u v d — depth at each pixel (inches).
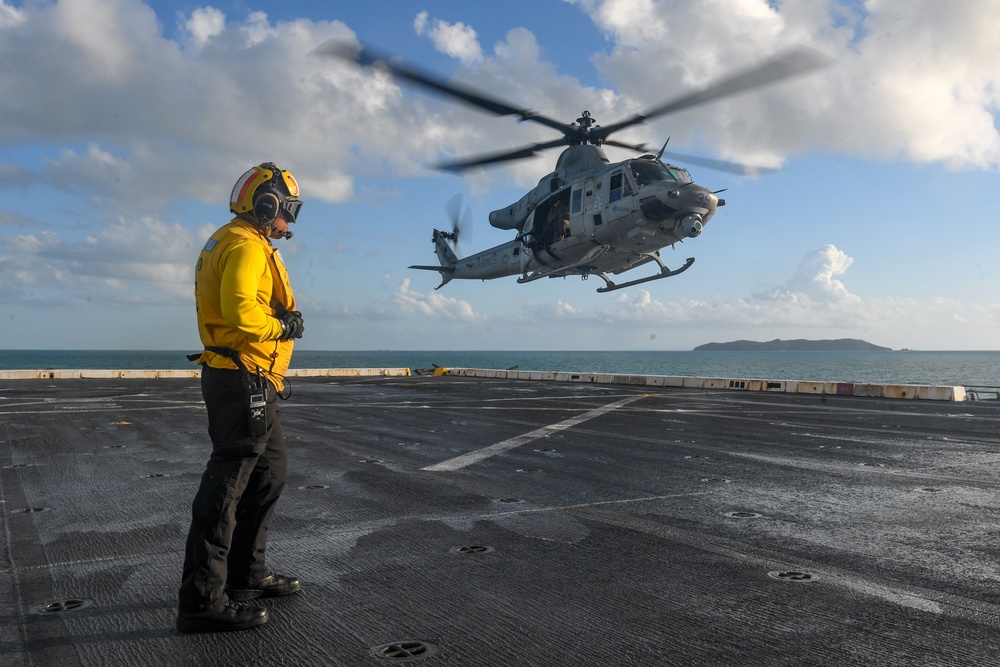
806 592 121.4
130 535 163.3
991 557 142.5
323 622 109.2
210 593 105.4
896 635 101.9
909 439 333.1
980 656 94.5
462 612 113.0
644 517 180.4
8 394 619.8
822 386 674.8
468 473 245.9
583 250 745.6
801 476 238.4
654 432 362.3
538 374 968.3
